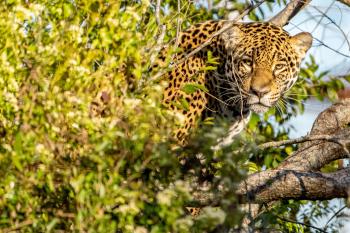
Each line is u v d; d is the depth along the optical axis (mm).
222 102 14031
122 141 9266
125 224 9508
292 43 15070
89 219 9164
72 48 9758
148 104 9875
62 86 9766
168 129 10000
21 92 9648
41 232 9625
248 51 14594
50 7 10219
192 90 11930
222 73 14562
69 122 9547
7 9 9891
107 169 9625
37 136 9281
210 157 9664
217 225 10000
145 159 9586
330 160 12664
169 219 9234
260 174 11672
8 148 9312
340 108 13398
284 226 13266
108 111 10031
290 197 11656
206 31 14711
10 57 9711
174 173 9758
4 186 9414
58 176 9602
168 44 12586
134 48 10016
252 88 14328
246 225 11742
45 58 9617
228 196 9578
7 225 9602
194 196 10562
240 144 9906
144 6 10625
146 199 9523
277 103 15039
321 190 11461
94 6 10219
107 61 9977
